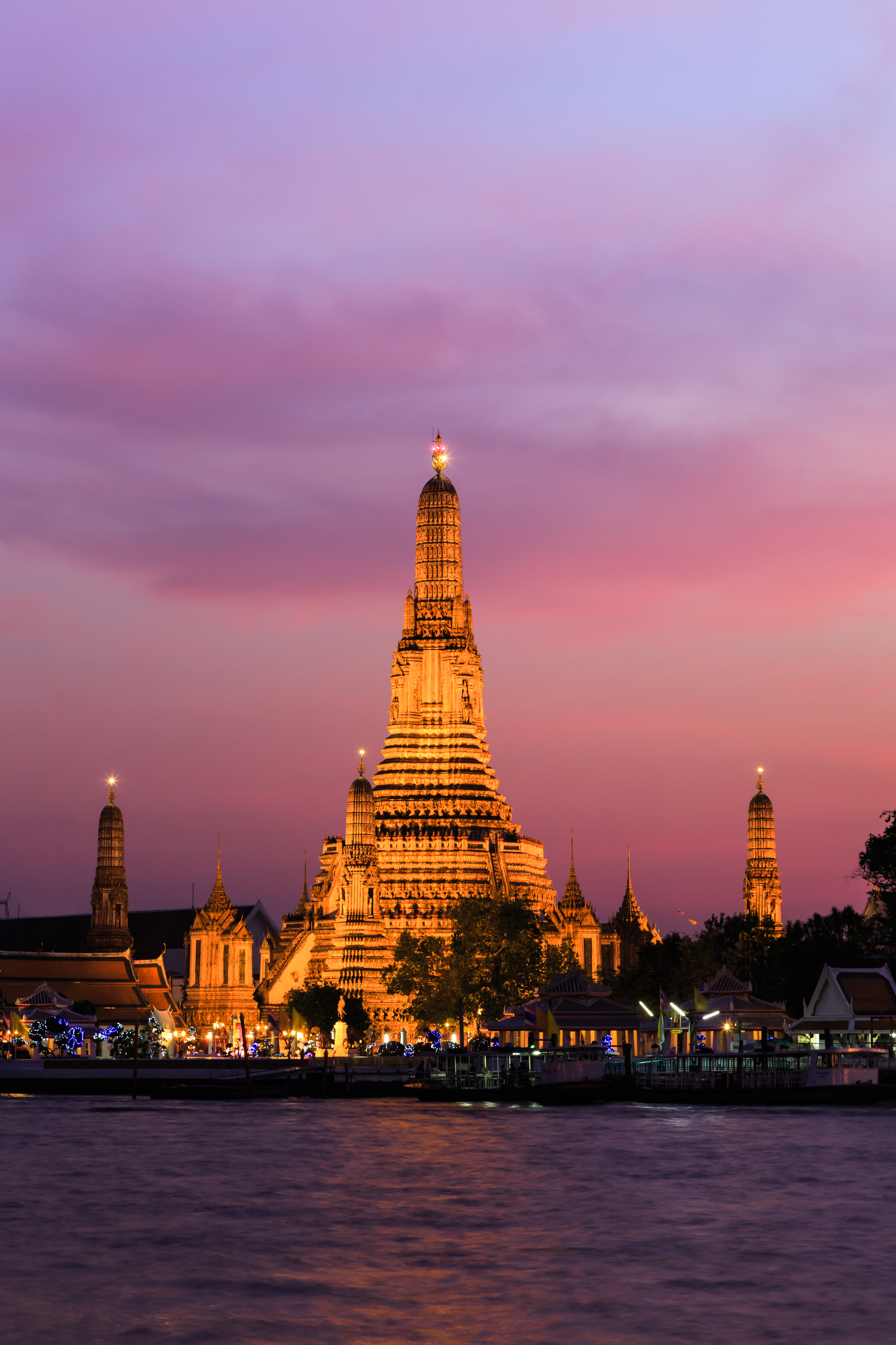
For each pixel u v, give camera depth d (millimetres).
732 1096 151375
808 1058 158125
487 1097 161125
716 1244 76688
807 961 174875
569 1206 87688
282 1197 92000
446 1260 73500
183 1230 81250
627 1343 59656
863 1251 74562
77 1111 154875
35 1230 81438
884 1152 109062
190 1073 186750
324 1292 67438
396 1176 99875
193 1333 61188
